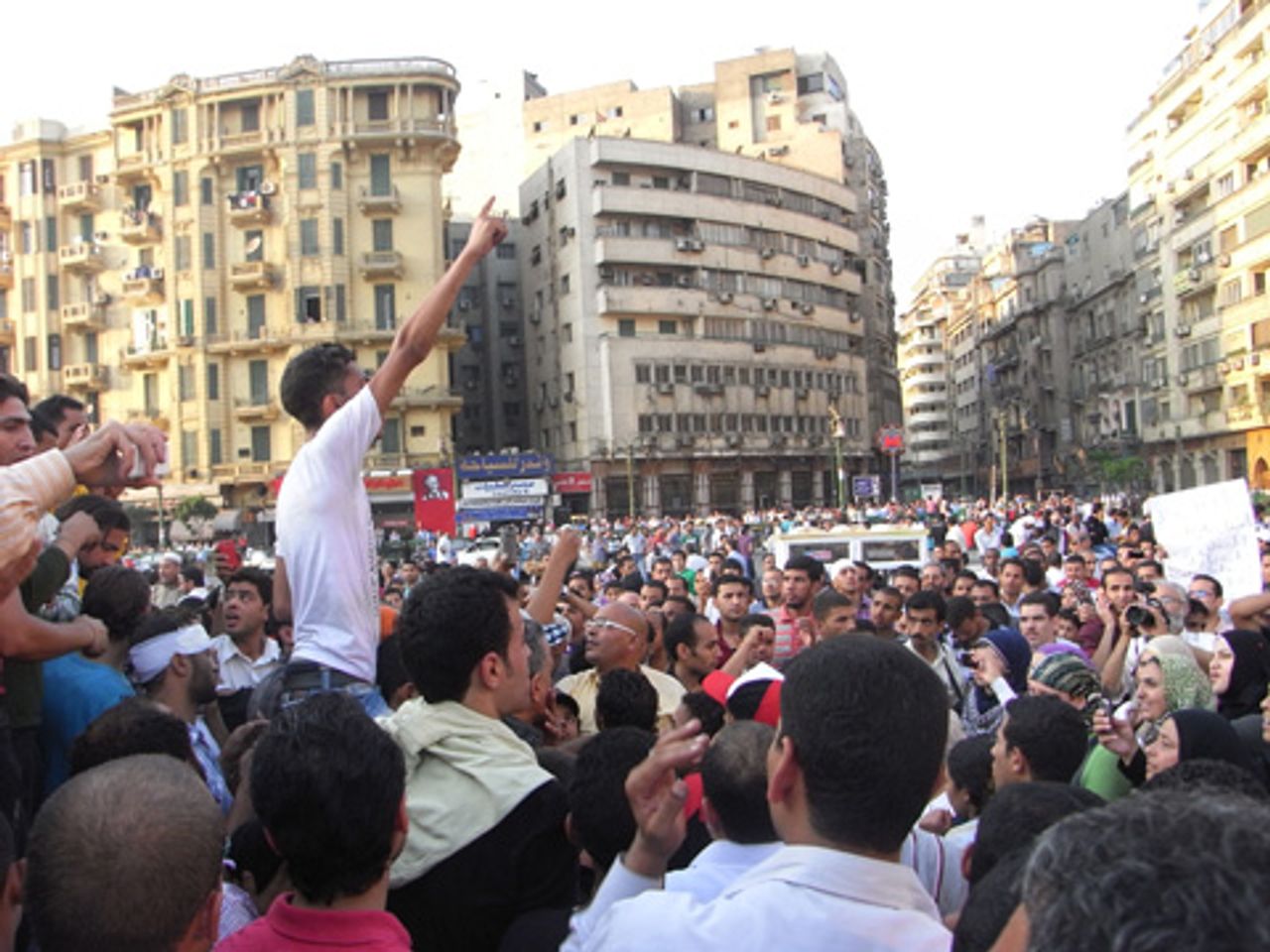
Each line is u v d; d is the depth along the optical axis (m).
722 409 67.25
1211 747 4.15
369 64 56.81
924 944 1.86
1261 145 51.00
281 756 2.28
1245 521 9.23
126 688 4.29
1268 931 1.04
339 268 56.28
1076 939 1.12
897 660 2.07
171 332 57.25
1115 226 71.31
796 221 72.19
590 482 62.22
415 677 3.02
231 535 51.03
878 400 82.38
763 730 2.88
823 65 80.44
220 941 2.33
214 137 57.06
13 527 2.61
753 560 22.36
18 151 60.44
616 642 5.42
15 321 60.38
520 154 80.75
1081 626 8.84
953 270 126.94
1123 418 70.00
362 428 3.48
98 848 1.96
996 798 2.84
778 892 1.94
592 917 2.32
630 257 64.75
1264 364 51.91
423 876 2.72
